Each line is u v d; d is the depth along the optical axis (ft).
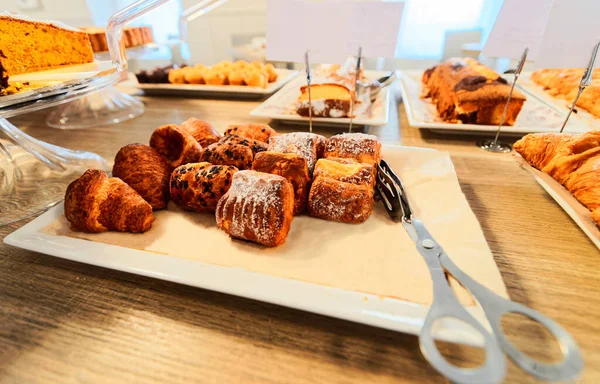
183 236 0.86
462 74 1.69
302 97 1.58
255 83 2.04
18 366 0.59
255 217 0.79
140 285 0.75
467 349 0.58
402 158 1.12
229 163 1.00
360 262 0.75
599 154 0.93
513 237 0.86
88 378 0.57
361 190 0.88
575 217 0.87
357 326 0.65
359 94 1.69
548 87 1.97
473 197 1.03
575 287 0.71
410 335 0.63
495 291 0.64
